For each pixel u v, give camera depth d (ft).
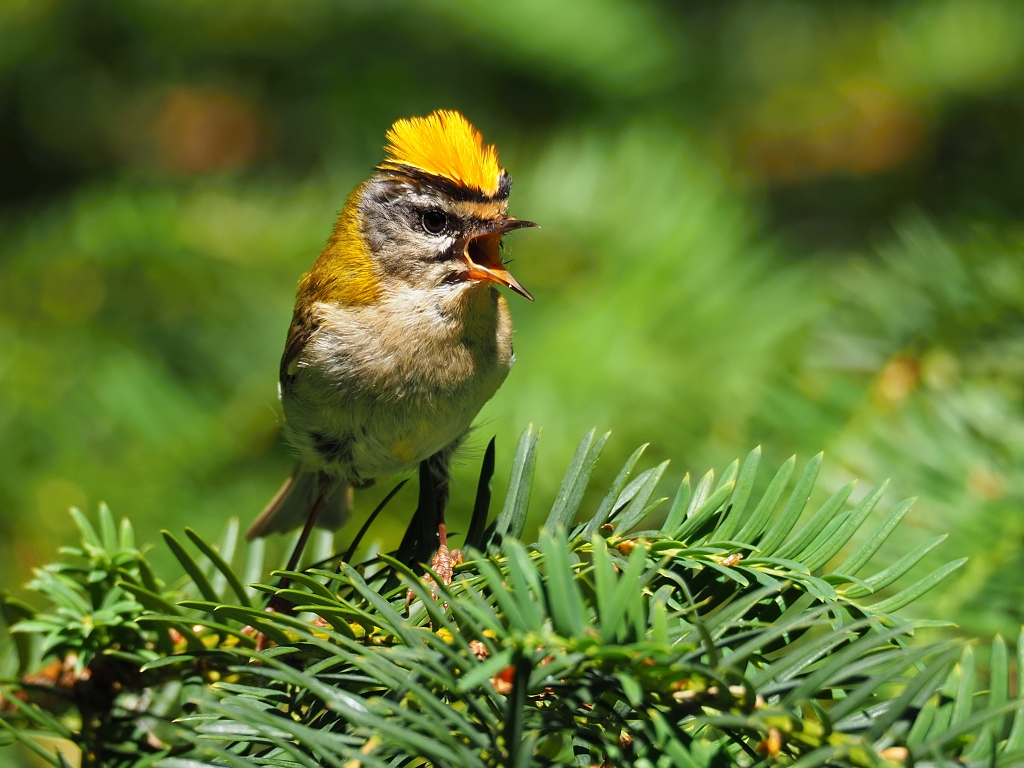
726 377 26.25
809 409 23.73
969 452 21.97
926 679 10.71
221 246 32.27
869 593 13.70
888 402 23.63
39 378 28.55
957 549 19.81
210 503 27.37
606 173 31.71
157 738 15.06
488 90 39.27
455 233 23.95
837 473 22.09
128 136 41.34
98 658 15.62
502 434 26.30
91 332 29.96
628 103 38.83
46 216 34.12
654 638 11.02
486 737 11.21
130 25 39.47
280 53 39.81
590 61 39.17
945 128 40.63
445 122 25.21
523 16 39.14
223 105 40.65
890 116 40.68
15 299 30.89
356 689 14.37
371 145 36.83
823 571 20.11
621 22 40.11
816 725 10.87
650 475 16.21
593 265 30.42
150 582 15.74
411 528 18.97
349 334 23.43
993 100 39.50
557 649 10.93
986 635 18.31
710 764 10.93
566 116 38.93
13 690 15.33
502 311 24.77
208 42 39.83
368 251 24.50
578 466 16.22
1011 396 23.13
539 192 31.60
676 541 14.58
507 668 12.59
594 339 27.43
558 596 11.00
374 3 39.09
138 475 27.14
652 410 25.98
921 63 39.91
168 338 30.35
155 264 31.32
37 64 40.06
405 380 23.24
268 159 41.01
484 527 17.52
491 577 11.34
